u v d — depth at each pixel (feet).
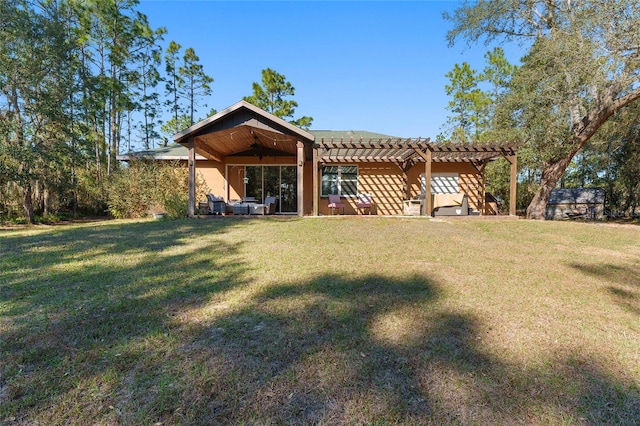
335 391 6.47
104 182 49.90
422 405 6.10
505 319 9.93
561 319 10.00
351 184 51.78
